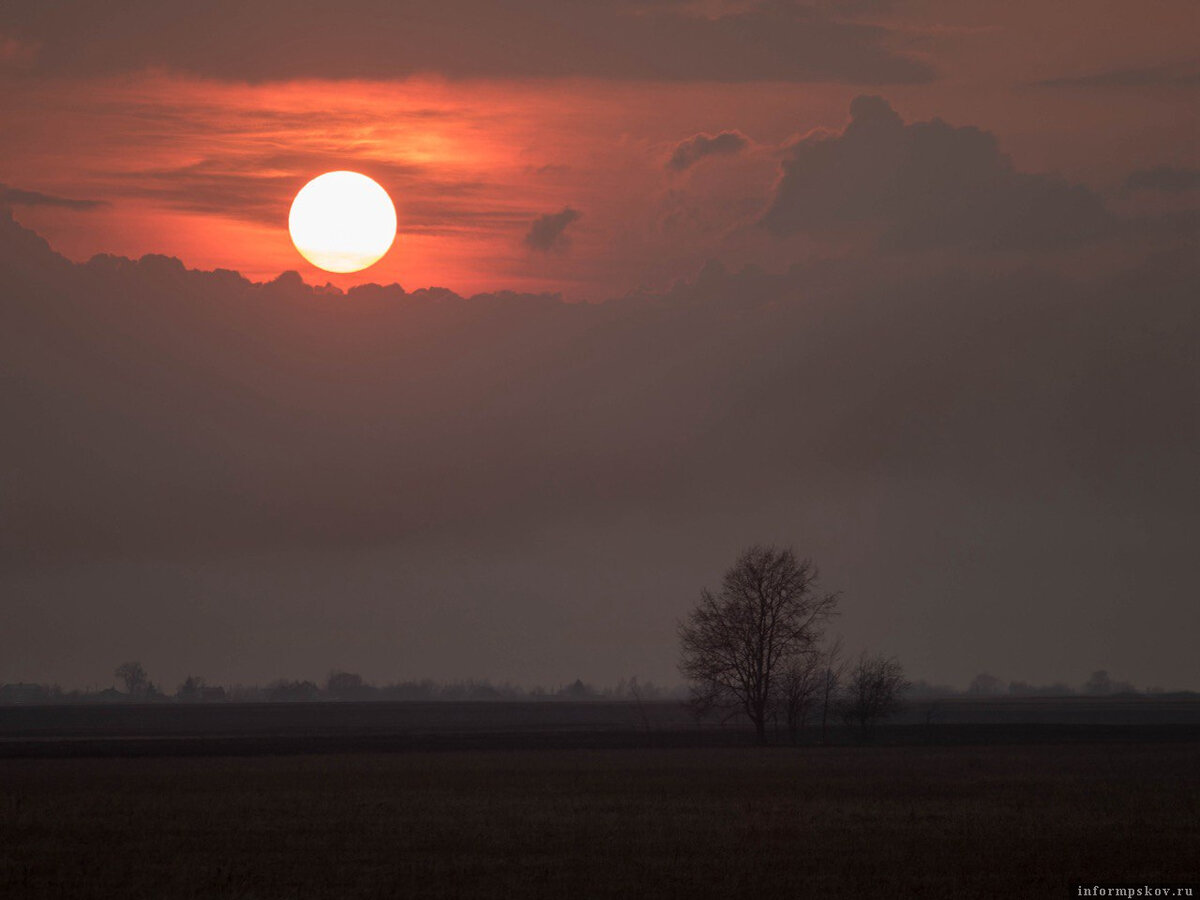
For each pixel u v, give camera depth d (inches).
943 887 4222.4
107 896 4119.1
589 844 5083.7
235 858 4790.8
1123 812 6102.4
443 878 4365.2
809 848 4980.3
